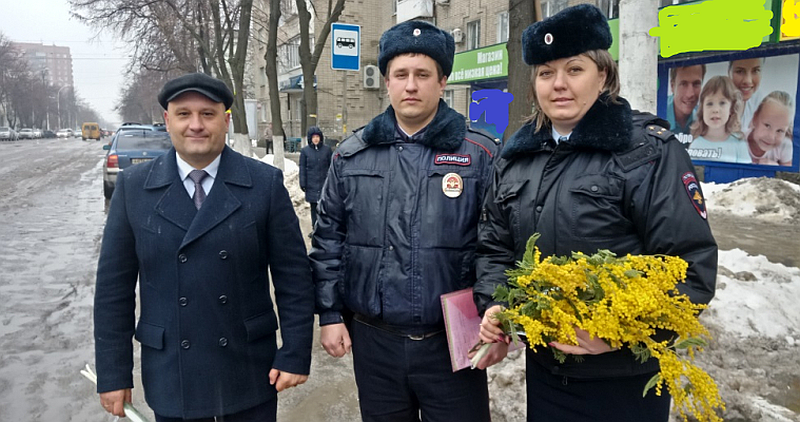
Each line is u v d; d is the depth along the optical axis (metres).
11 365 3.74
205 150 1.83
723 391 2.94
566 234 1.62
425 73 1.96
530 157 1.78
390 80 2.02
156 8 19.23
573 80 1.63
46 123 88.06
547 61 1.66
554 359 1.69
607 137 1.58
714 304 3.87
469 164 2.01
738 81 10.27
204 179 1.90
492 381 3.11
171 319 1.83
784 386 3.02
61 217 9.71
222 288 1.84
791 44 8.95
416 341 1.99
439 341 2.00
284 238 1.99
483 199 2.00
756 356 3.34
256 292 1.94
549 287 1.50
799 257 6.05
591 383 1.67
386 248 2.00
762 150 9.97
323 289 2.11
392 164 2.04
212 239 1.82
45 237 7.95
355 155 2.11
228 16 20.64
